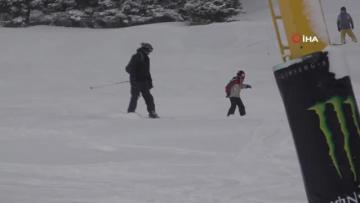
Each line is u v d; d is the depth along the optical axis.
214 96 55.06
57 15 112.50
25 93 59.69
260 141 26.86
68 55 86.56
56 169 20.98
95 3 113.19
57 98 54.34
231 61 73.25
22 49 89.56
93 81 67.31
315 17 6.07
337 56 5.92
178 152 25.06
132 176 19.73
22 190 16.62
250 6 117.00
